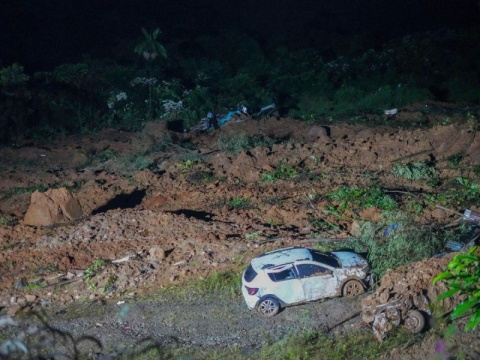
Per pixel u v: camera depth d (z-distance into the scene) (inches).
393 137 1052.5
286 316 605.6
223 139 1187.9
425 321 532.4
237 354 553.0
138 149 1224.2
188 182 985.5
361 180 919.7
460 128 1016.9
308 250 632.4
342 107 1454.2
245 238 743.1
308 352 534.6
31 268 740.0
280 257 619.5
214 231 770.2
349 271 614.2
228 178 979.9
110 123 1485.0
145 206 914.7
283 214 813.9
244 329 596.4
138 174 1013.8
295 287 605.3
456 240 664.4
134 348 574.6
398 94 1437.0
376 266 636.1
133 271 706.2
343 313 593.6
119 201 949.2
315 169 986.7
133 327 619.8
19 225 846.5
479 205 790.5
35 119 1444.4
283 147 1080.2
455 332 514.0
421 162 951.6
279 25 2126.0
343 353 524.7
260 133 1244.5
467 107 1339.8
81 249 767.1
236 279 666.2
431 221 737.6
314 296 609.6
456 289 358.3
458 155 970.7
